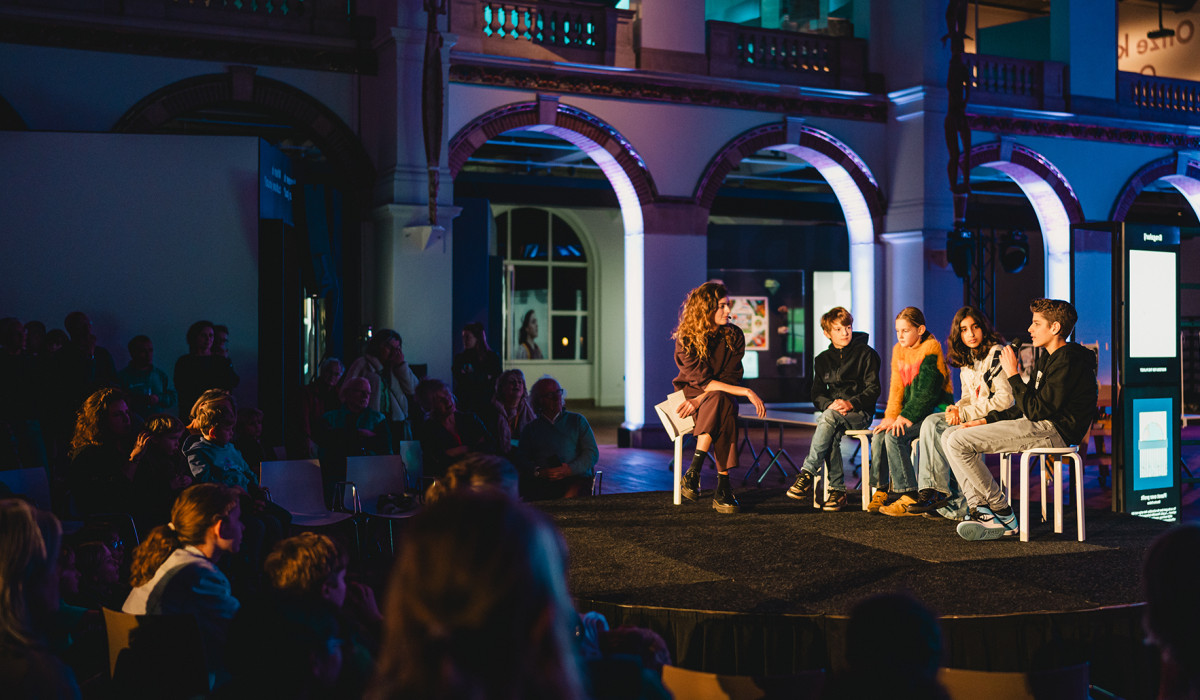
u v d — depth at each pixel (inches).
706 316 240.7
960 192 505.0
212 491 135.8
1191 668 72.0
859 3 543.8
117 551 179.9
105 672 131.3
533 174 637.9
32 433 261.1
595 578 174.9
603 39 485.7
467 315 477.7
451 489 133.8
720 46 508.1
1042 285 800.3
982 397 213.6
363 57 437.1
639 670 79.9
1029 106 568.7
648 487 386.3
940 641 83.0
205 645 129.8
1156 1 682.2
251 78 418.9
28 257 327.0
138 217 333.7
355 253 441.7
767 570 179.6
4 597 90.9
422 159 427.2
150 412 301.0
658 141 494.9
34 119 387.2
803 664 150.5
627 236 513.0
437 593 45.7
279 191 364.2
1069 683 110.8
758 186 690.2
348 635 107.0
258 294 341.1
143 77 402.9
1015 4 649.0
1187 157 617.3
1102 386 368.5
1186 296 730.8
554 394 260.5
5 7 378.6
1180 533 73.3
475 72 457.1
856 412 239.0
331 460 265.7
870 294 541.6
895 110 534.9
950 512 229.1
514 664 46.0
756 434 561.6
